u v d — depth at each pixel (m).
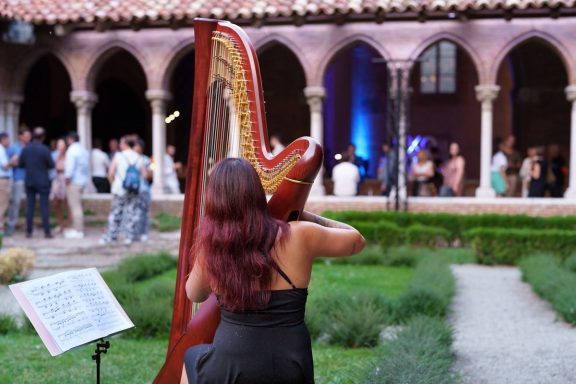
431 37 15.55
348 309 6.60
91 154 16.97
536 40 15.34
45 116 21.72
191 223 3.41
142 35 16.55
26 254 9.12
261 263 2.56
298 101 22.45
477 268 11.64
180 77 22.09
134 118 22.48
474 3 14.73
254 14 15.19
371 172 23.52
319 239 2.70
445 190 15.74
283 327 2.61
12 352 5.75
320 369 5.32
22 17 15.84
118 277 8.43
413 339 5.57
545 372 5.53
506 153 17.72
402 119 15.72
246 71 3.08
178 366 3.08
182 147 22.11
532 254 11.65
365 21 15.72
